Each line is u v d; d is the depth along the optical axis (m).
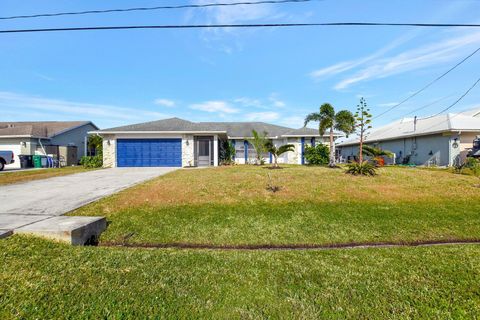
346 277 3.29
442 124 19.97
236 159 23.42
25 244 3.97
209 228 5.59
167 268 3.50
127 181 10.68
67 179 11.46
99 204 6.70
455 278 3.25
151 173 13.73
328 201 7.45
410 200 7.57
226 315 2.52
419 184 9.49
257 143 19.67
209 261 3.79
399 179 10.31
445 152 19.11
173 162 19.00
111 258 3.75
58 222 4.84
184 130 18.97
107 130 18.92
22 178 11.83
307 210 6.71
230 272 3.43
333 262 3.80
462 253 4.17
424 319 2.48
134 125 20.52
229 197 7.73
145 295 2.82
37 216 5.39
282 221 6.01
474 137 18.77
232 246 4.92
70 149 24.16
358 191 8.45
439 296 2.85
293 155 22.27
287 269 3.54
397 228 5.65
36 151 21.95
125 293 2.84
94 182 10.46
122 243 4.96
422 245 4.93
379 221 6.00
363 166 11.29
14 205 6.50
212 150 19.45
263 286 3.07
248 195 7.96
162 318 2.47
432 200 7.59
